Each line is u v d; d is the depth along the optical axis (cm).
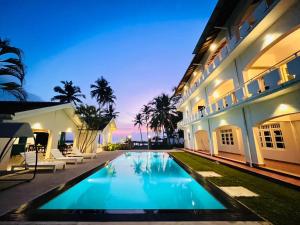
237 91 1048
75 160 1185
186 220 351
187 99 2238
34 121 1108
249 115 979
